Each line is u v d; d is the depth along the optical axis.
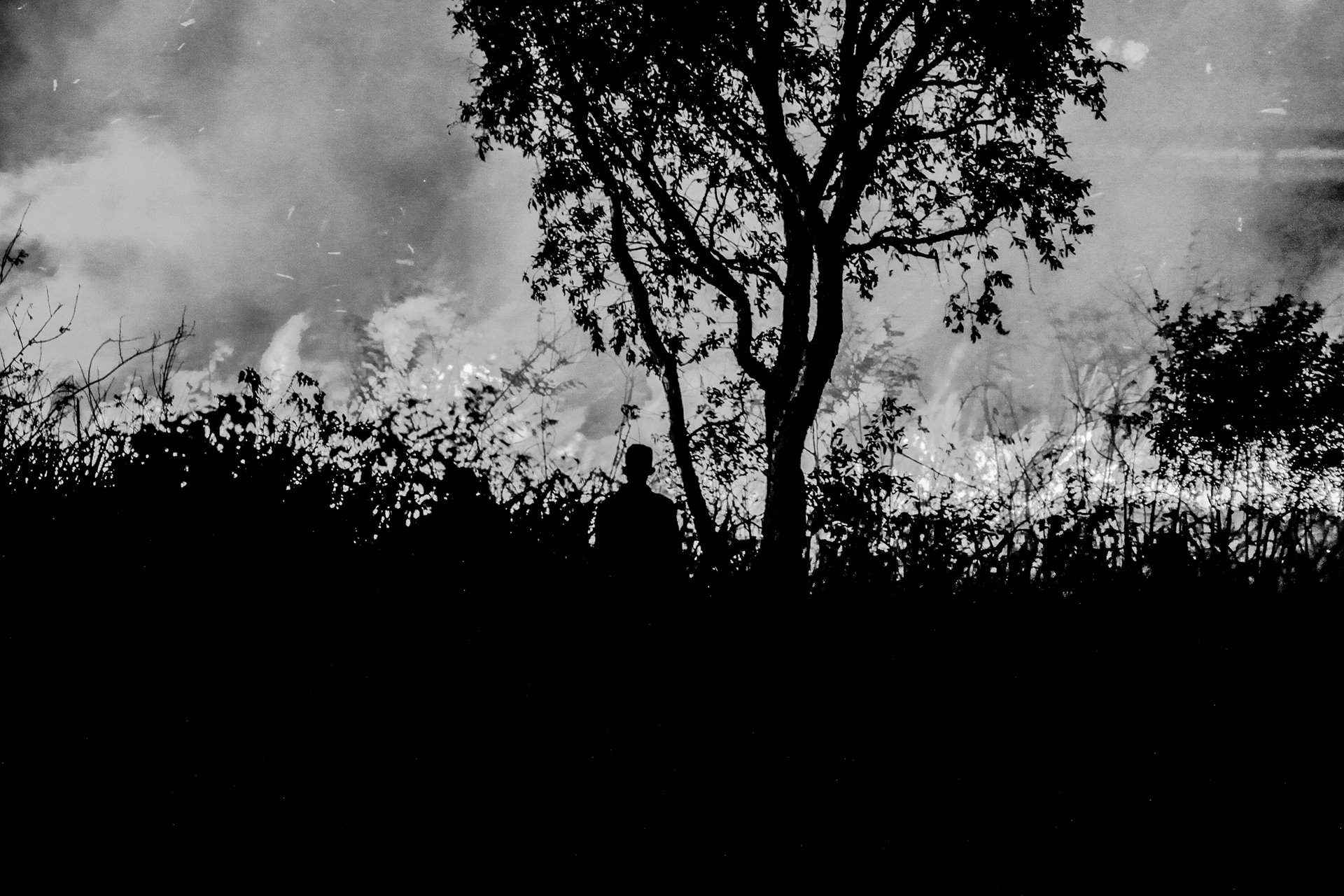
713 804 2.11
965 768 2.23
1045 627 2.52
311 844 1.91
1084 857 2.08
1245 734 2.30
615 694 2.28
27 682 2.06
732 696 2.30
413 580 2.41
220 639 2.23
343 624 2.30
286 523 2.49
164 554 2.36
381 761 2.10
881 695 2.32
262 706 2.13
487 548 2.50
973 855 2.04
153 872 1.80
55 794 1.89
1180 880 1.99
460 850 1.95
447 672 2.26
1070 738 2.28
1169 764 2.25
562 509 2.72
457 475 2.69
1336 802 2.18
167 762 2.00
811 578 2.63
